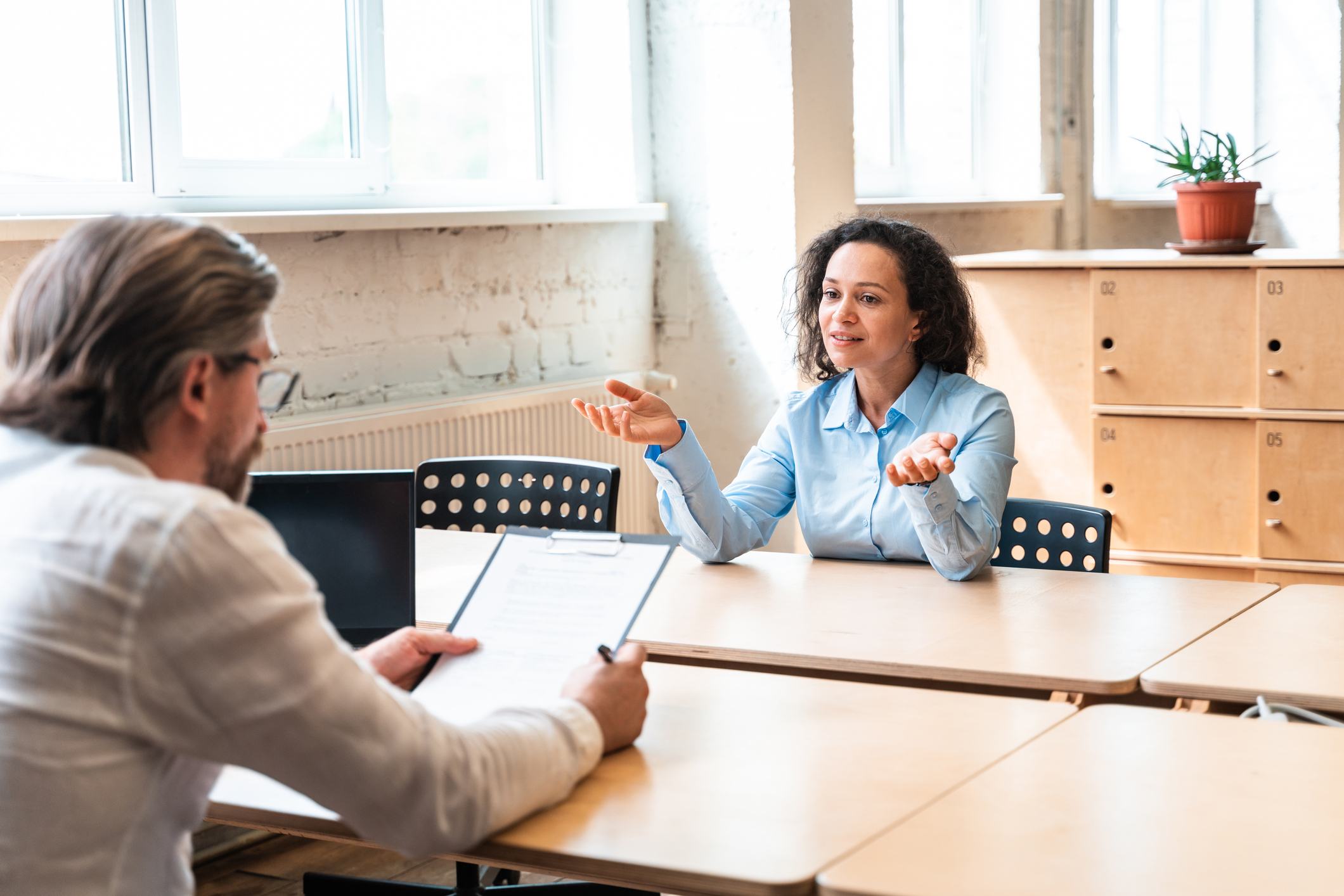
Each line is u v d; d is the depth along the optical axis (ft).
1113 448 12.91
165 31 10.22
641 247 14.14
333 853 10.00
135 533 3.40
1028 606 6.62
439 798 3.74
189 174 10.45
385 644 5.23
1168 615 6.40
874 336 7.79
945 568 7.16
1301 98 21.40
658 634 6.33
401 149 12.43
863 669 5.84
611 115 13.80
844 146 14.08
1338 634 6.00
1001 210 19.29
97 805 3.43
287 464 10.15
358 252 11.18
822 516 8.07
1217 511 12.60
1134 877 3.65
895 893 3.60
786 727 4.95
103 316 3.47
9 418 3.61
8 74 9.39
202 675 3.42
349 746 3.58
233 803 4.42
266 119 11.16
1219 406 12.45
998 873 3.69
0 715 3.41
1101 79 21.54
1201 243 12.49
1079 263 12.80
